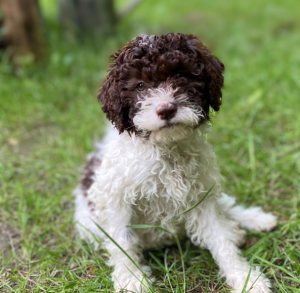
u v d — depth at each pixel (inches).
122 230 24.6
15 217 29.8
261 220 28.0
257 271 24.2
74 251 27.1
